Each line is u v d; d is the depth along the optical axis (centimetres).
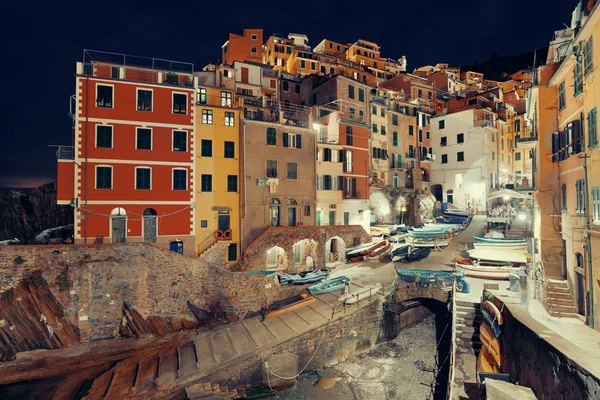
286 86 5203
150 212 3103
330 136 4191
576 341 1566
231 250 3372
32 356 2312
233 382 2119
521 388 1412
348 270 3422
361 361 2478
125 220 2984
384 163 5291
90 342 2503
